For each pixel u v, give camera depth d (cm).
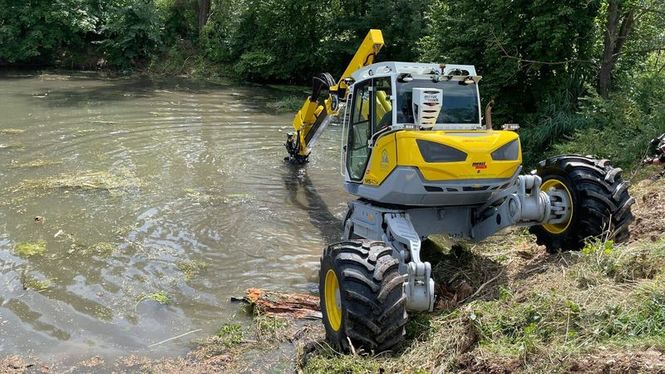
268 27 2697
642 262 471
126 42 2755
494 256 646
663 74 1207
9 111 1625
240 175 1091
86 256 704
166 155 1202
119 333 539
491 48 1196
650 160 720
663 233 563
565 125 1104
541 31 1143
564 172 573
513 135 567
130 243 749
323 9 2627
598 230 542
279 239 788
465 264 625
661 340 354
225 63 2828
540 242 609
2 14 2675
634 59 1294
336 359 454
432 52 1380
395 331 443
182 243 760
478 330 434
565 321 413
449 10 1360
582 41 1209
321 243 780
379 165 575
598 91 1224
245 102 2012
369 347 447
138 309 585
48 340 522
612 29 1180
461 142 536
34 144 1246
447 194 545
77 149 1218
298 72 2703
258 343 526
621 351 353
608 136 976
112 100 1909
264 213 891
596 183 548
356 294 436
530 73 1259
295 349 511
